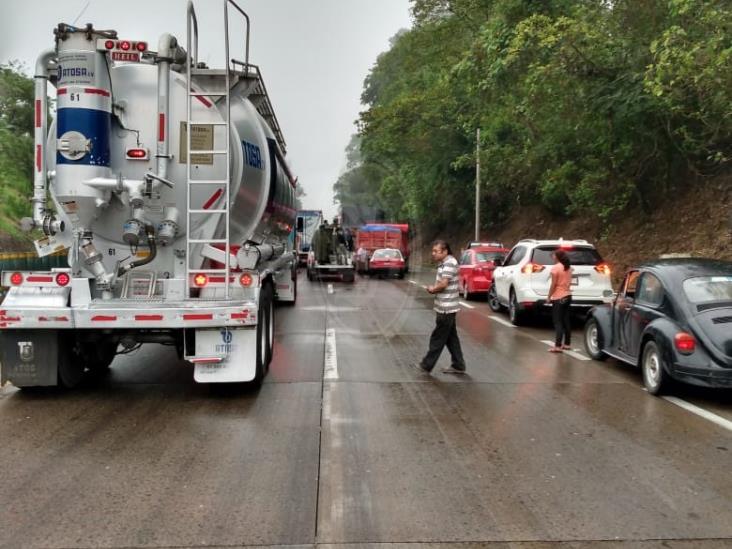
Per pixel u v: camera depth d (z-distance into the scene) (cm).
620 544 400
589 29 1574
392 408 714
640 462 548
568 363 986
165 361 978
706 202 1827
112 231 747
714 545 400
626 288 918
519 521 432
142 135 740
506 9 1978
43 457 548
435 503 460
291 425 645
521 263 1418
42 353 730
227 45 738
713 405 739
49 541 398
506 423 660
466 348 1120
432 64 3072
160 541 399
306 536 407
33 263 1395
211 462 538
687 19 1312
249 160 827
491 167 2792
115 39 709
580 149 2081
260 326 786
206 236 770
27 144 2869
